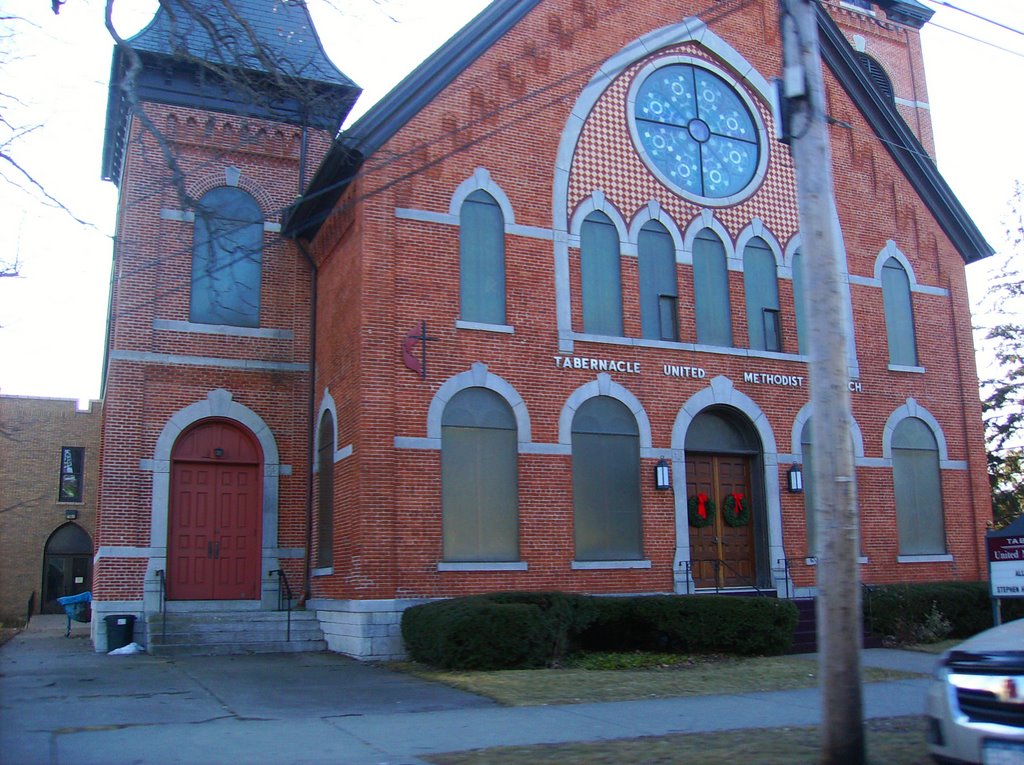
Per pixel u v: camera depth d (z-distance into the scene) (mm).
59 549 34938
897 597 19125
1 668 15125
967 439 23000
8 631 25828
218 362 20125
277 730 9953
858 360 21922
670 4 21547
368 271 17328
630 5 21000
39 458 35031
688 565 18984
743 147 21875
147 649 17406
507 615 14820
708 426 20219
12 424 34812
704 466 20062
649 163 20547
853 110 23406
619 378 19125
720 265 20938
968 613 19828
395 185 17859
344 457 17781
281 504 20062
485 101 18938
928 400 22703
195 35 20938
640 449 19016
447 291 17938
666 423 19391
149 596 18750
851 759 7906
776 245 21641
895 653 17578
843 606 8148
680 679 13875
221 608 19375
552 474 18125
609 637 16719
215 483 19953
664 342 19688
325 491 19312
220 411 19969
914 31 30562
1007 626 7957
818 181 8953
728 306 20781
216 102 21031
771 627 16797
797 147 9086
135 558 18844
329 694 12461
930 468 22422
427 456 17156
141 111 11359
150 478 19234
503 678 13633
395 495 16797
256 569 19781
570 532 18047
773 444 20359
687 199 20797
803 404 20938
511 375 18156
